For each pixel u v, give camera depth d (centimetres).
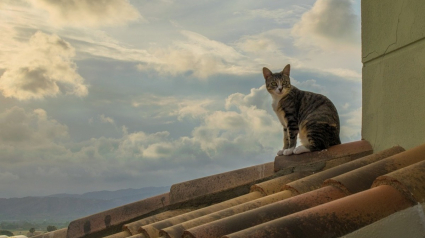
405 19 383
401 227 234
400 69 389
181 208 485
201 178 489
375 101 425
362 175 313
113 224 498
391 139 399
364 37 443
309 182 370
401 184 245
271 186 420
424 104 357
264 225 227
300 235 218
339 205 237
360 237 224
